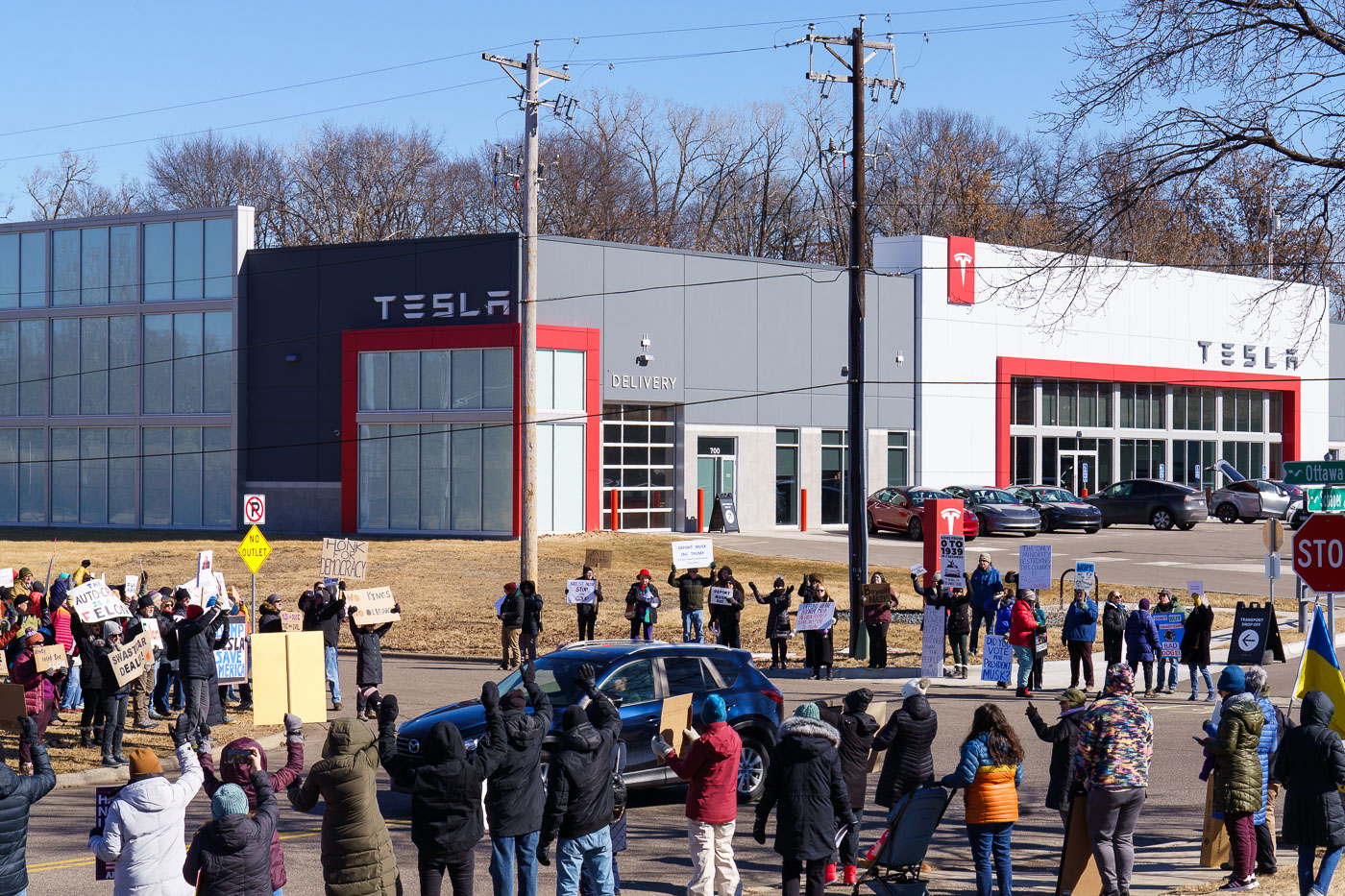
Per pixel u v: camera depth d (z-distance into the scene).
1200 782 14.64
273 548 39.50
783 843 8.90
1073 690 10.34
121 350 46.59
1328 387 65.00
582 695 12.68
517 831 8.83
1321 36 15.16
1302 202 16.14
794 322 47.75
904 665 25.27
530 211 27.83
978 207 72.38
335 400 43.16
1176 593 32.34
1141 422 58.16
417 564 36.47
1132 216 16.78
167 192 81.81
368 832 7.91
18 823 7.76
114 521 46.78
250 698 19.97
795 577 35.00
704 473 45.66
